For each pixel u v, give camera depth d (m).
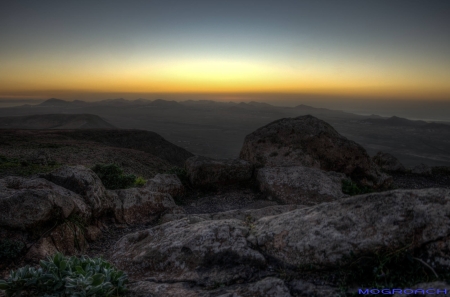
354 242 4.41
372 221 4.52
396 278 3.98
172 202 12.42
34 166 30.33
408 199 4.55
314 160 16.52
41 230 7.48
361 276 4.23
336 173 15.61
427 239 4.04
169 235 6.39
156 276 5.38
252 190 14.82
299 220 5.24
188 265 5.33
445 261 3.78
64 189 9.57
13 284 4.50
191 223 7.02
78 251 8.05
